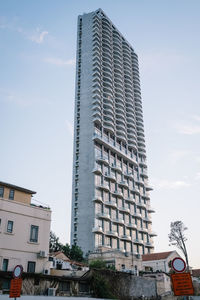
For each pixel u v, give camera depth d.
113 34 134.38
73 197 89.81
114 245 85.25
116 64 125.12
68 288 31.50
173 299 43.28
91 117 100.50
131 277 40.47
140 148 118.62
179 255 72.44
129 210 95.50
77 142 98.94
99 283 33.97
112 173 98.06
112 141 104.31
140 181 110.44
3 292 26.27
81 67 115.75
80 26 127.88
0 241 29.33
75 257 66.94
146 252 97.88
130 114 119.81
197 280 64.25
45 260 32.62
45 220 34.31
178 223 70.62
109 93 112.50
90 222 82.19
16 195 33.62
